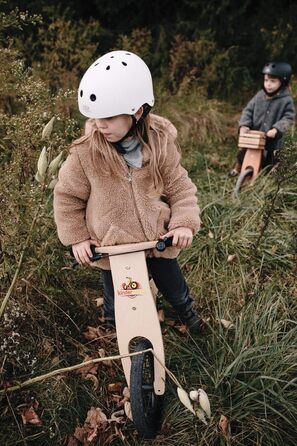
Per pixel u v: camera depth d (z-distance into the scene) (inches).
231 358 117.6
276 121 199.8
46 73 230.1
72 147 101.0
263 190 173.3
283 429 108.0
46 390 112.0
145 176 101.3
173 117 233.0
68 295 131.9
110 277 116.3
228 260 148.1
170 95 253.3
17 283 123.3
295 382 113.7
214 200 171.0
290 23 282.2
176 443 106.4
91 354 124.6
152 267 113.1
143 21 281.9
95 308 135.3
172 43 265.7
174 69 260.7
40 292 124.2
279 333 123.2
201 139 229.1
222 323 127.3
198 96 253.4
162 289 118.8
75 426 110.1
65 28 240.8
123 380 119.6
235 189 179.2
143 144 99.8
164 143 102.1
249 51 281.9
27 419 108.2
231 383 111.6
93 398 114.4
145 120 99.0
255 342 118.1
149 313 102.6
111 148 98.3
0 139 132.6
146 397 107.9
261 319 123.3
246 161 192.1
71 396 112.9
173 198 107.5
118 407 114.3
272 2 286.4
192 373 118.1
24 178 120.0
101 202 102.3
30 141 115.0
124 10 277.7
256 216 161.8
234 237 155.9
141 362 98.3
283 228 160.2
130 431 109.8
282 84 197.0
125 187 101.2
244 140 191.3
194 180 191.5
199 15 279.6
